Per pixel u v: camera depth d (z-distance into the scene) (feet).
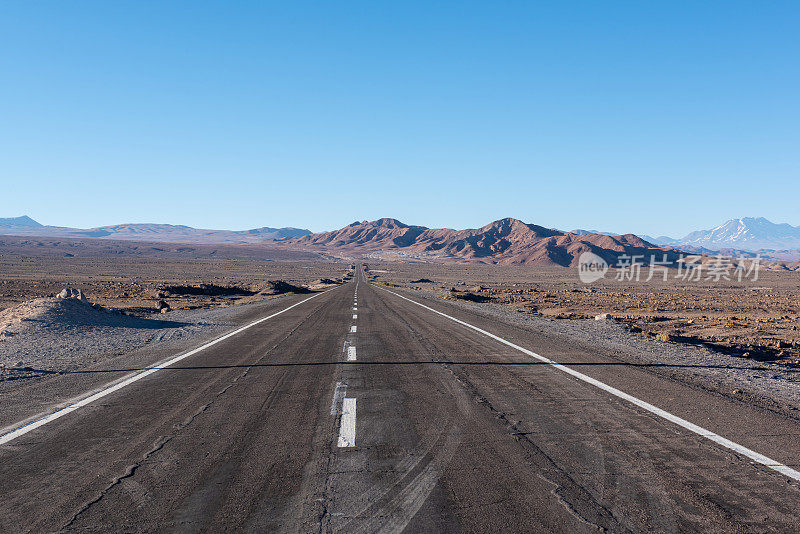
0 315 60.44
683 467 15.94
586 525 12.15
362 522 12.33
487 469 15.84
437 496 13.85
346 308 92.58
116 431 20.11
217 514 12.84
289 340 48.57
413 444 18.31
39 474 15.69
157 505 13.41
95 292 167.73
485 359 37.06
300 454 17.34
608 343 46.50
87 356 39.50
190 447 18.15
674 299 179.63
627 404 23.98
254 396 26.00
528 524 12.20
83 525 12.35
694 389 27.20
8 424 21.17
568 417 21.79
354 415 22.26
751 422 20.94
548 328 59.57
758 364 36.96
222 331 56.75
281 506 13.28
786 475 15.26
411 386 28.17
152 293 162.81
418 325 62.23
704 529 11.97
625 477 15.16
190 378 30.71
